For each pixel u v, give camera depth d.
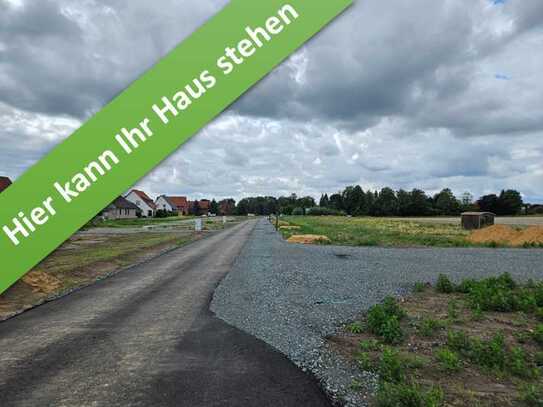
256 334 6.77
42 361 5.57
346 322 7.55
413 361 5.52
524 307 8.41
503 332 7.02
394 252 19.84
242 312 8.25
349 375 5.11
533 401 4.40
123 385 4.79
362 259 17.00
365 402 4.41
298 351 5.96
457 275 12.97
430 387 4.78
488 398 4.52
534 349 6.19
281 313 8.16
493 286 10.13
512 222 54.44
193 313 8.20
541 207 102.62
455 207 109.81
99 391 4.63
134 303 9.13
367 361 5.38
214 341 6.43
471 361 5.62
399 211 113.06
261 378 5.00
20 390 4.67
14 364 5.47
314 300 9.33
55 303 9.23
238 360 5.60
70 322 7.58
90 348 6.11
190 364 5.45
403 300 9.49
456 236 30.91
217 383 4.85
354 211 123.94
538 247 22.53
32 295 10.04
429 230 39.25
